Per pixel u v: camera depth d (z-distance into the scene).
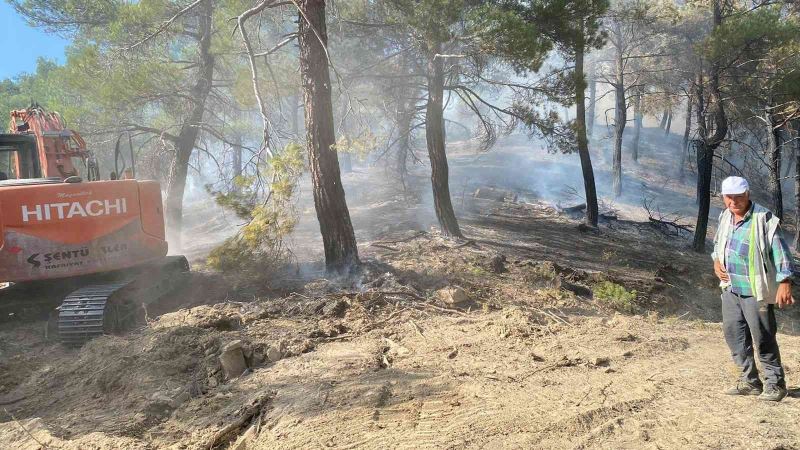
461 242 14.96
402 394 5.16
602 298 10.81
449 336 7.02
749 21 18.69
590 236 21.44
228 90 18.00
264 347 6.53
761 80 21.02
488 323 7.56
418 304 8.56
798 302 15.30
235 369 6.03
